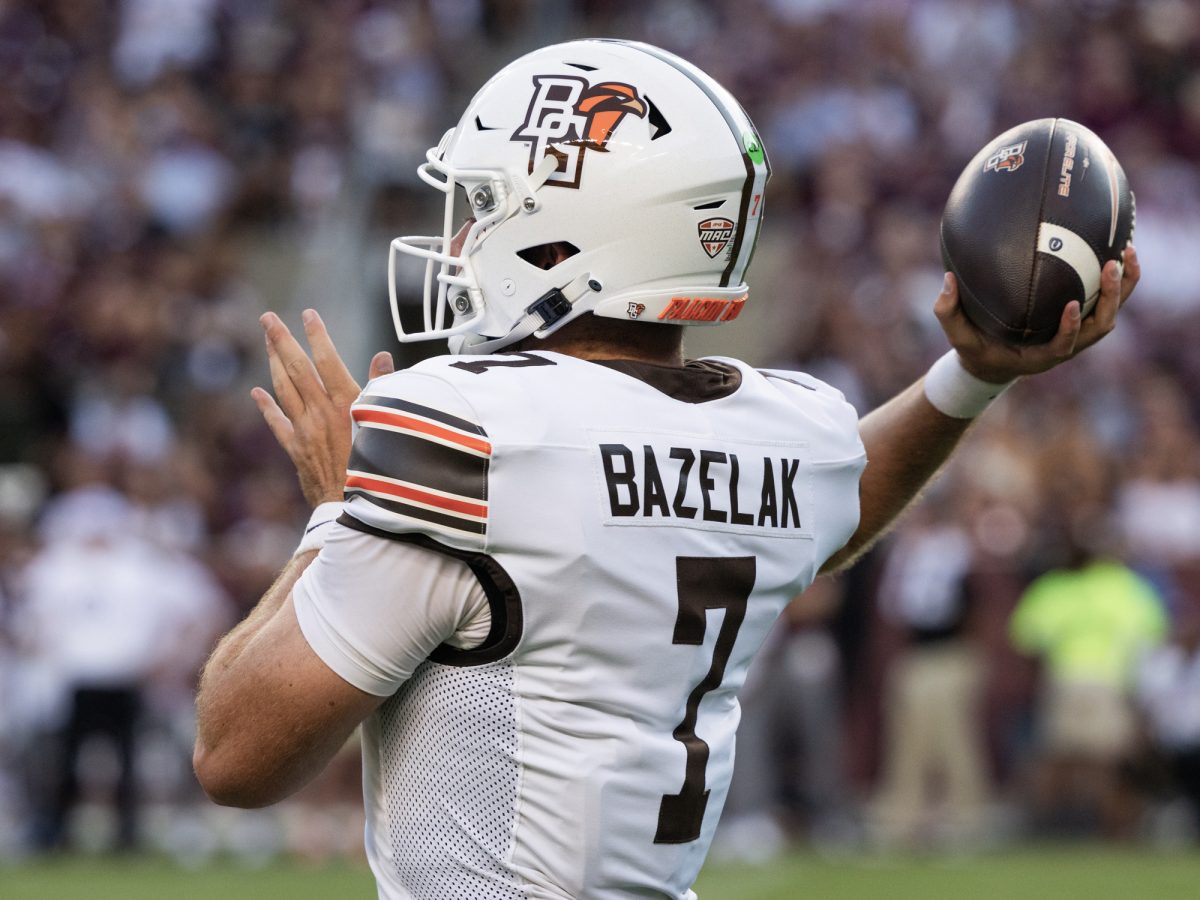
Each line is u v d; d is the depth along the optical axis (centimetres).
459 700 741
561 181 778
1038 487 3622
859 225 4500
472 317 807
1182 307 4475
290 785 751
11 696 3288
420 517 715
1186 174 4750
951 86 4816
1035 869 2803
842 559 948
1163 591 3550
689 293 791
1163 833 3388
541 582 725
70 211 4578
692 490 759
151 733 3219
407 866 759
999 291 833
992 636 3397
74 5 5031
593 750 741
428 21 4991
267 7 5081
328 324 4528
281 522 3688
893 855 3134
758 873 2806
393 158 4603
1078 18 4934
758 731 3186
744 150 800
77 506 3250
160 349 4278
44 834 3189
